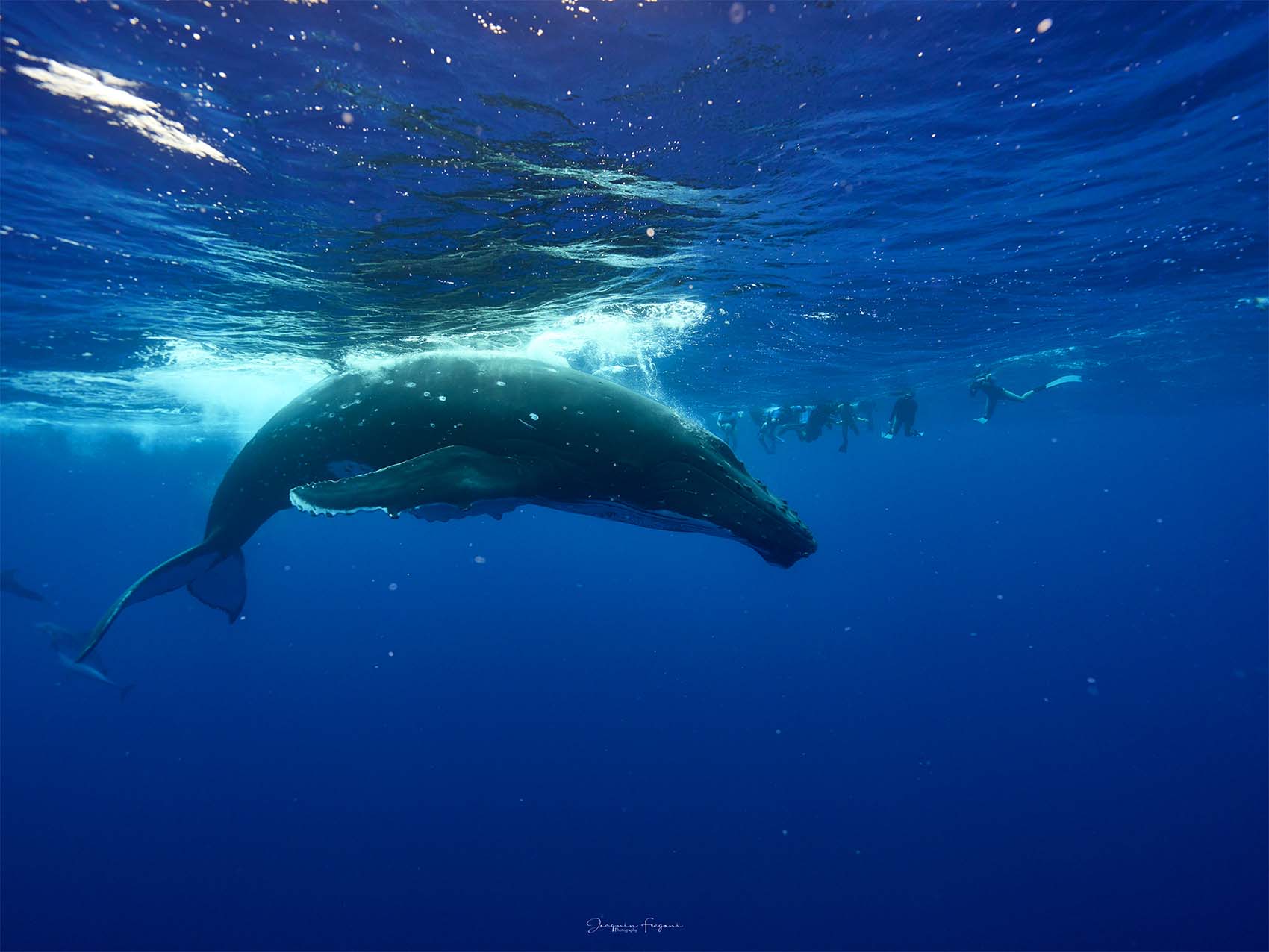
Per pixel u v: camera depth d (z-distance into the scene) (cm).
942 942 1853
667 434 564
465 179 778
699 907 1973
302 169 733
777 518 536
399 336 1358
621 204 895
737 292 1388
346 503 449
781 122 739
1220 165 978
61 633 1608
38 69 564
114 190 762
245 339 1373
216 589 863
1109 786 2552
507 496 511
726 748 2955
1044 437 6112
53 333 1336
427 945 1859
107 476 5241
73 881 2148
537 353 1641
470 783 2711
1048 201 1059
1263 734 2862
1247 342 2478
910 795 2530
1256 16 655
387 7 518
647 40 582
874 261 1266
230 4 509
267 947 1853
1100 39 670
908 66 674
